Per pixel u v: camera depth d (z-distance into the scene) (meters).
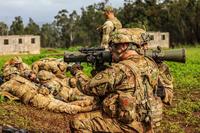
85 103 9.06
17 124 8.37
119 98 5.15
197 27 71.06
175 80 16.94
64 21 100.19
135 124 5.20
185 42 72.12
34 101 9.51
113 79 5.18
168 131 9.06
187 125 9.79
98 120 5.32
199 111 11.34
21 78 10.21
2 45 58.62
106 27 12.16
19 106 9.66
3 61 20.88
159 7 74.56
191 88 15.28
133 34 5.39
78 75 7.52
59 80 10.49
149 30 73.56
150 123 5.28
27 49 60.09
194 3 71.69
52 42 106.38
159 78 5.71
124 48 5.35
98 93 5.27
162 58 5.65
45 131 8.15
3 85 10.15
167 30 73.69
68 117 9.08
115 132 5.24
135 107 5.17
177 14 72.81
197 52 41.56
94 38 96.50
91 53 6.33
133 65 5.24
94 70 6.25
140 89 5.20
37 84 10.16
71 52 6.70
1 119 8.59
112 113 5.22
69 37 99.56
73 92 10.27
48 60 10.87
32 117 8.91
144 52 5.59
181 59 5.64
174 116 10.54
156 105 5.36
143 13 75.25
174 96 13.52
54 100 9.35
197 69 20.53
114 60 5.46
